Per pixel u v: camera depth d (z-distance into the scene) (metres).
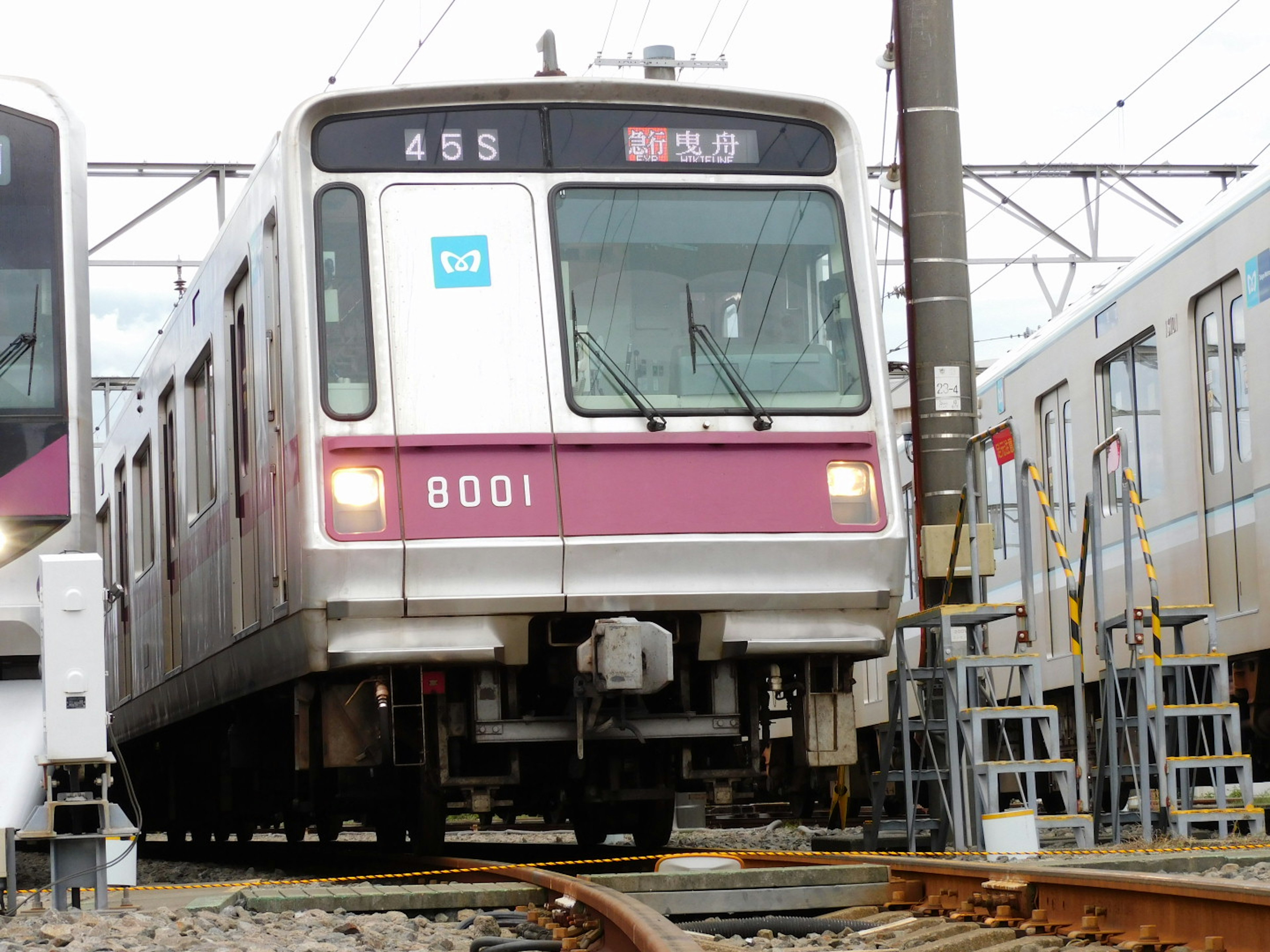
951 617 20.34
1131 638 21.69
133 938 13.19
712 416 19.16
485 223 19.33
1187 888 11.41
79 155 18.66
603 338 19.31
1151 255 28.23
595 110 19.86
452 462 18.55
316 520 18.19
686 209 19.92
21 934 13.51
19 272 18.17
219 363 24.20
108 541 39.88
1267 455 23.92
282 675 19.92
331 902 15.81
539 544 18.44
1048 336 33.00
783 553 19.00
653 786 20.88
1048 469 33.12
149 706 32.28
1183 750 21.09
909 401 38.94
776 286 19.94
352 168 19.16
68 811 15.84
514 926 15.00
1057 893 13.17
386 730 18.69
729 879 15.55
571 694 19.67
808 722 19.62
